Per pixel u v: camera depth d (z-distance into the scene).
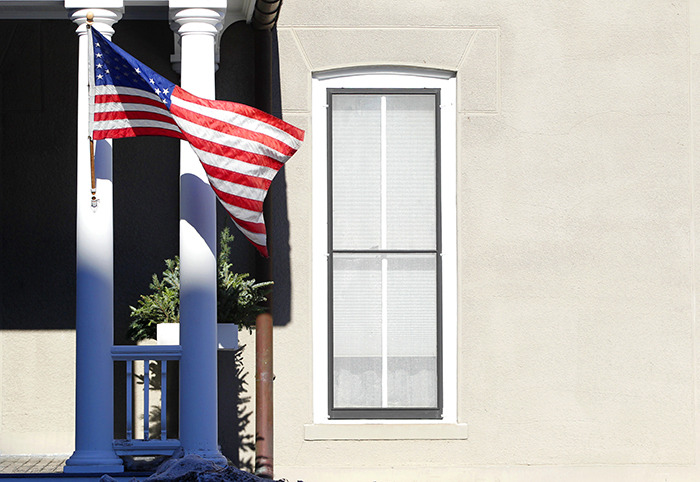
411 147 14.28
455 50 14.17
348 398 14.17
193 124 10.52
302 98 14.05
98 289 11.42
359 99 14.28
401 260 14.27
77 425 11.38
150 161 14.05
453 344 14.21
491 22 14.21
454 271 14.23
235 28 14.16
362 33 14.12
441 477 13.92
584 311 14.17
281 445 13.88
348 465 13.89
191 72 11.37
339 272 14.23
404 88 14.27
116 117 10.94
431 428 13.94
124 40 14.00
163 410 11.67
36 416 13.81
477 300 14.12
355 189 14.25
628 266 14.21
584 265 14.20
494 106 14.20
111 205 11.58
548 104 14.23
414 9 14.16
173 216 14.04
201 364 11.38
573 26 14.27
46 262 13.92
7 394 13.81
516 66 14.23
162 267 13.98
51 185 13.97
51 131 14.00
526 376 14.11
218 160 10.63
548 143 14.20
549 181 14.20
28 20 13.98
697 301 14.23
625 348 14.17
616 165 14.24
